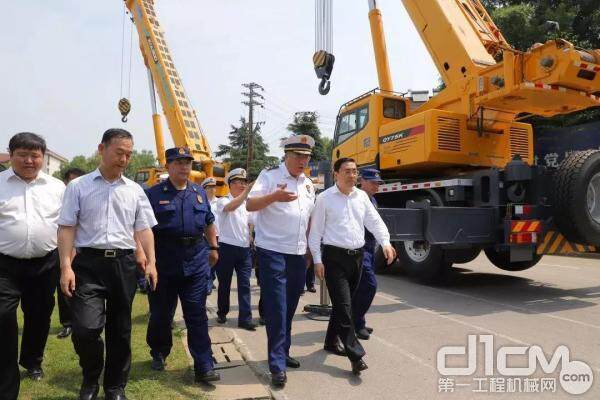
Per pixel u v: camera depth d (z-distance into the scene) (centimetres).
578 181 666
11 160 366
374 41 1020
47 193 378
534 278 898
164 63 1482
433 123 804
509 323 562
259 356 459
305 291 798
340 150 1063
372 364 430
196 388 370
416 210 707
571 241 702
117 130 328
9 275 351
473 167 866
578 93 746
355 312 499
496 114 841
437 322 573
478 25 887
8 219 355
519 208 703
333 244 412
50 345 472
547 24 750
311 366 427
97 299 321
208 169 1477
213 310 671
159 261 391
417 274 852
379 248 935
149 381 377
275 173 407
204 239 405
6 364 327
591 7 1596
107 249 325
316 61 966
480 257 1225
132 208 339
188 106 1495
